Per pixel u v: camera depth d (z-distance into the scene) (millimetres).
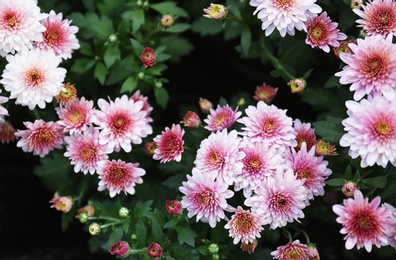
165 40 942
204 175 751
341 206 729
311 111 946
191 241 778
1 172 995
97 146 788
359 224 726
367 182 754
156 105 958
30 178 1000
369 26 769
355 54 748
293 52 863
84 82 893
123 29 869
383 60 741
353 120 729
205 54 1014
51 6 859
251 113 764
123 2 894
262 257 847
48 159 894
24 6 777
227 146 752
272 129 754
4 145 985
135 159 861
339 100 878
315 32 783
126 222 793
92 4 902
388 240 735
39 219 987
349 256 922
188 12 968
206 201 751
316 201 797
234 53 1011
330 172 760
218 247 789
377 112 724
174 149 780
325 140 772
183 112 948
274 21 776
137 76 854
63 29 802
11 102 844
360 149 724
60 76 776
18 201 992
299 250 754
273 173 750
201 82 1011
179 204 759
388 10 766
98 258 941
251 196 754
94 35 883
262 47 889
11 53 803
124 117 786
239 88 999
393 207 742
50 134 801
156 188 881
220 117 784
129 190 793
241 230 748
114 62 875
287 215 748
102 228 800
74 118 789
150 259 772
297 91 801
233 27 928
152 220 789
